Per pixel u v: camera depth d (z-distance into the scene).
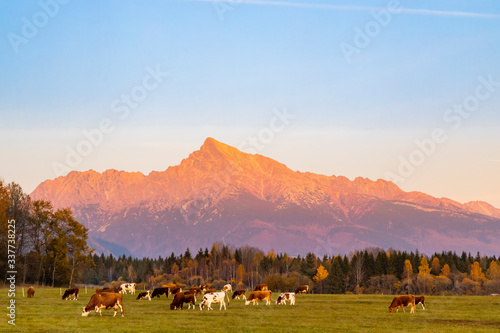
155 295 57.34
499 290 129.12
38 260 87.12
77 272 93.56
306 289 72.31
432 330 35.03
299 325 36.72
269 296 51.62
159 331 33.47
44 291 66.75
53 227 88.75
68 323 36.19
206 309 45.97
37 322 36.47
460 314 43.56
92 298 40.38
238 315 41.75
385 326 36.69
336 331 34.44
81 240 88.81
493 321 39.62
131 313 42.38
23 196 89.12
